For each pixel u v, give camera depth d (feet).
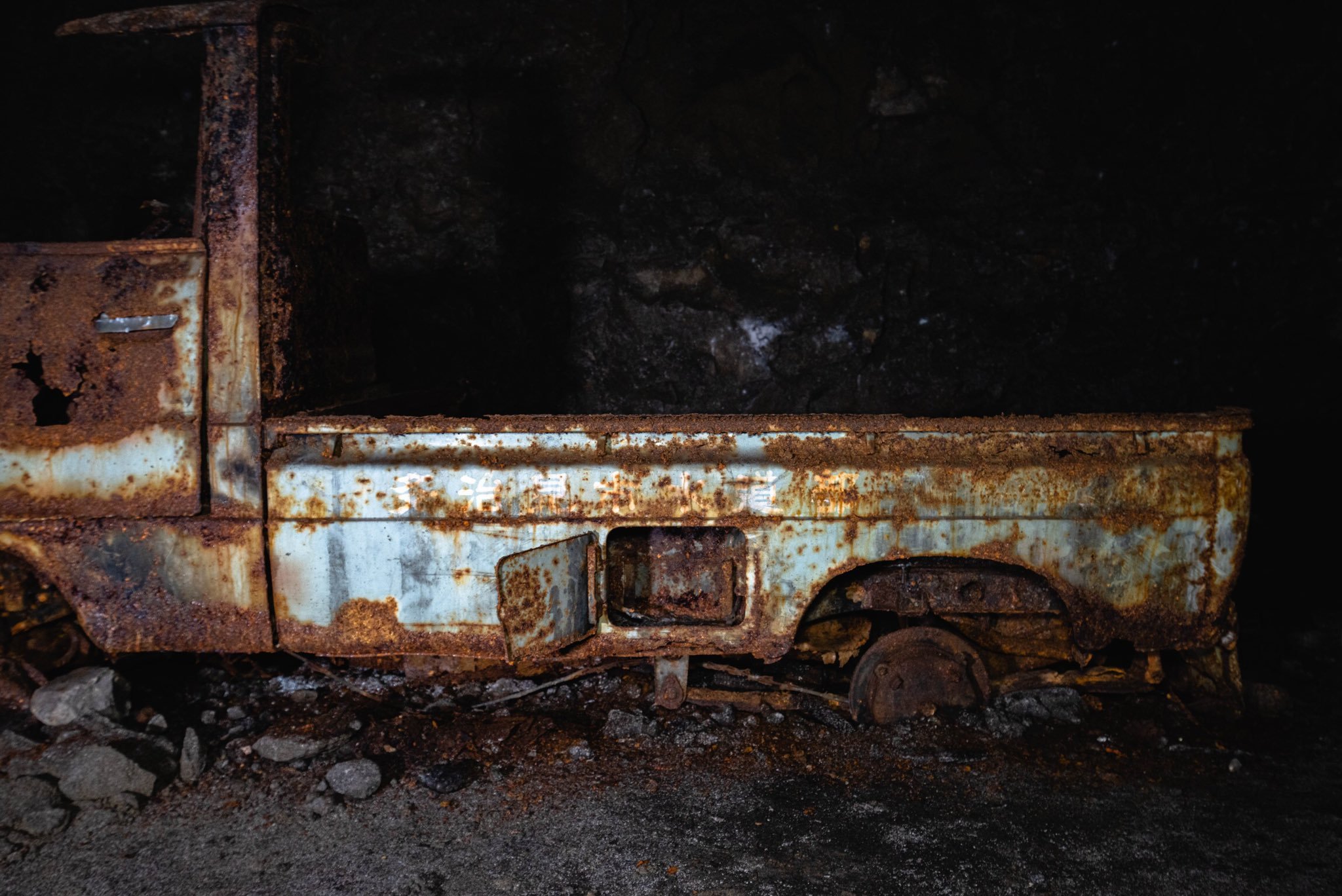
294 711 10.09
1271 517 16.57
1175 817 8.29
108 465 8.77
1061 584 9.07
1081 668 9.99
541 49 16.42
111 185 16.14
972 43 16.81
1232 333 16.93
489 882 7.37
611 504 8.85
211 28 8.77
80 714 9.19
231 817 8.30
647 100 16.65
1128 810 8.41
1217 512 9.07
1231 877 7.45
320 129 16.31
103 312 8.77
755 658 10.59
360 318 11.43
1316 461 16.76
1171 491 9.00
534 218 16.69
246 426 8.75
